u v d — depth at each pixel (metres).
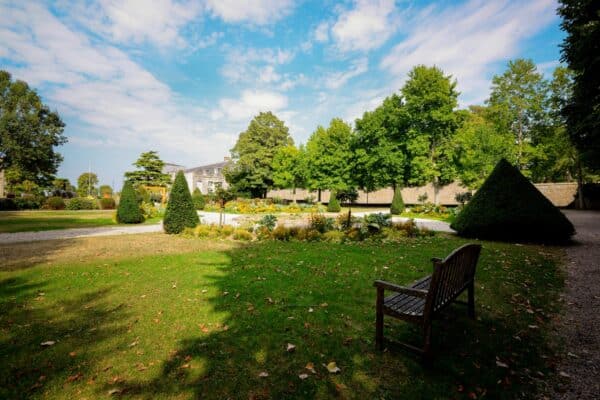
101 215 22.73
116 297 4.70
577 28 10.66
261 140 41.66
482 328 3.58
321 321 3.77
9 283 5.44
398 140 27.31
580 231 11.88
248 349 3.12
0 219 18.78
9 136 34.50
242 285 5.26
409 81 25.80
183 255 7.90
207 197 37.91
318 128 35.91
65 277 5.81
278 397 2.39
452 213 21.48
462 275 3.49
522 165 28.89
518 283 5.28
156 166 42.97
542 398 2.38
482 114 33.56
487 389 2.47
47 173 42.16
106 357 2.98
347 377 2.64
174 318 3.91
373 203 41.81
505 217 9.56
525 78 28.28
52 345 3.21
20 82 36.00
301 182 40.31
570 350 3.10
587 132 11.18
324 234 10.95
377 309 3.08
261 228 12.33
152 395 2.42
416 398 2.36
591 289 4.94
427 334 2.74
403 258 7.30
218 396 2.40
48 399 2.38
